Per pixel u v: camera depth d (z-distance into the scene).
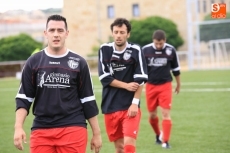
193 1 49.81
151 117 14.12
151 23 59.59
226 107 21.20
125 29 10.00
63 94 7.56
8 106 24.89
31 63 7.61
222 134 15.13
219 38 47.38
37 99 7.66
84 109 7.81
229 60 47.12
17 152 13.38
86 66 7.71
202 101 23.52
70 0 74.00
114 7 71.31
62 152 7.56
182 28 64.88
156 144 14.05
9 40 59.53
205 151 12.82
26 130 17.23
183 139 14.55
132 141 9.91
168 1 66.12
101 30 72.62
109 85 10.22
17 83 41.19
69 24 74.25
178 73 14.08
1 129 17.42
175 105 22.47
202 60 48.88
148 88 14.02
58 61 7.58
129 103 10.19
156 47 13.75
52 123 7.55
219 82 32.34
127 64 10.18
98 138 7.82
